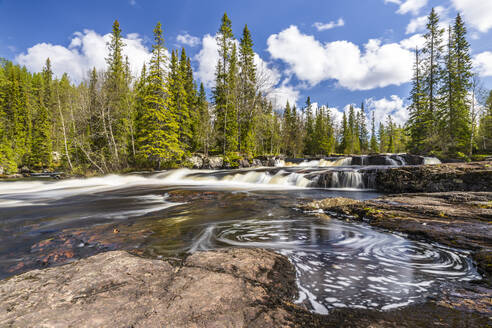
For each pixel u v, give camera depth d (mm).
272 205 6781
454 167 9711
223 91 31328
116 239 3654
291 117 58781
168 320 1421
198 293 1757
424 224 3992
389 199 6215
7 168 30406
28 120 39344
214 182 16297
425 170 9945
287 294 1912
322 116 66875
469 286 2141
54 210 6543
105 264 2305
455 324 1523
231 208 6355
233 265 2346
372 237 3758
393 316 1641
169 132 25531
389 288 2102
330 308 1745
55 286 1853
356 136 77812
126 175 21734
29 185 15719
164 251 3070
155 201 7805
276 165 30359
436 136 26359
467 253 2930
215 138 31547
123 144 26875
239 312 1549
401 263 2711
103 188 12711
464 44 27000
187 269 2234
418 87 29984
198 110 35344
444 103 26734
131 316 1453
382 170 11344
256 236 3842
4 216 5797
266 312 1587
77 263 2350
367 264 2674
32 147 36781
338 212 5590
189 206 6723
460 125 25828
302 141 58906
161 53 24953
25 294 1731
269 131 44000
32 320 1405
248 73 31328
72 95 25531
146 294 1733
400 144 68375
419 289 2084
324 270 2492
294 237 3783
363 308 1758
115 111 26656
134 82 31125
